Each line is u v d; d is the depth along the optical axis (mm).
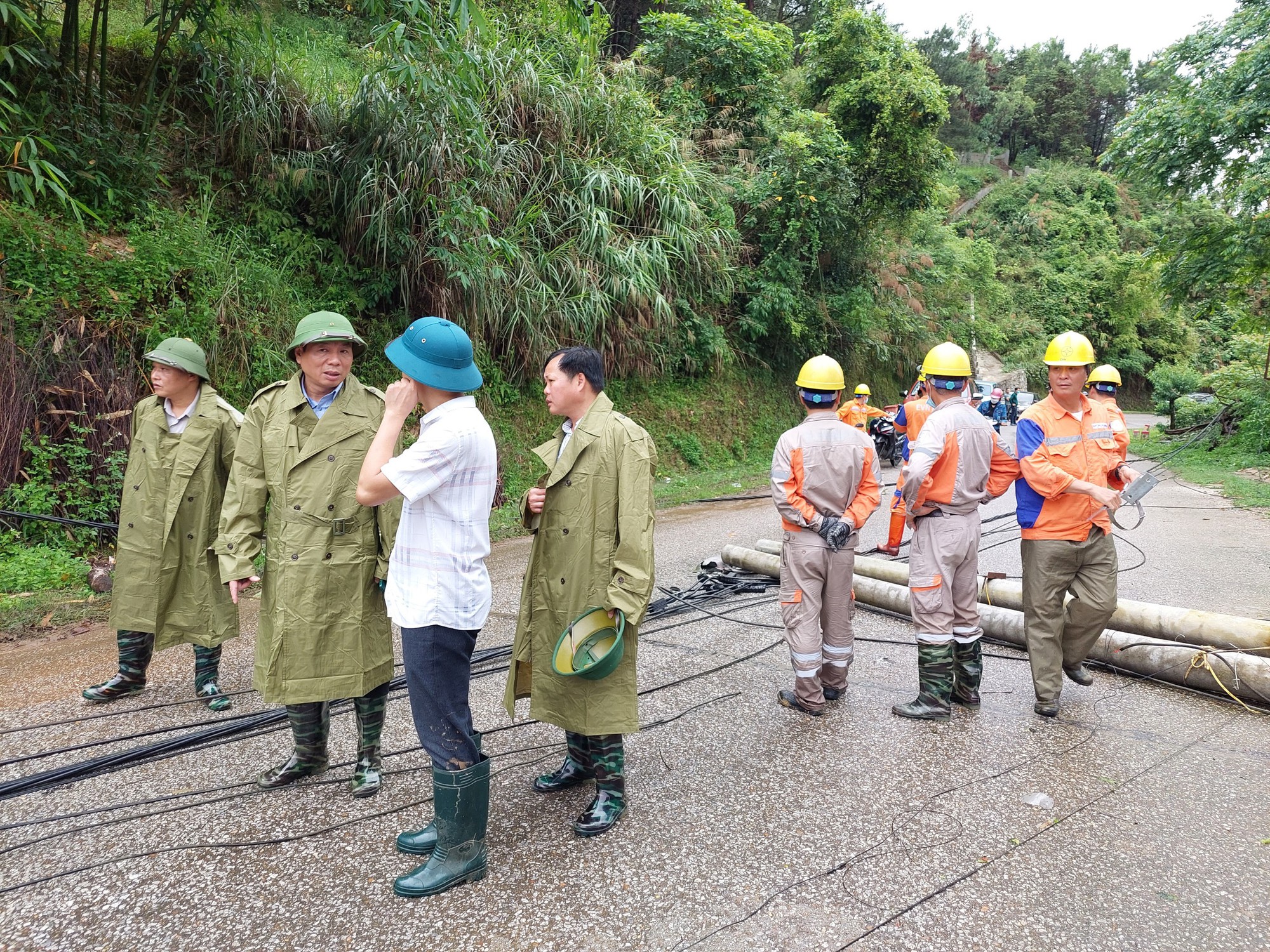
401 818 2830
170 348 3809
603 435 2783
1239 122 11625
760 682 4230
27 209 6762
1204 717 3748
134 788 3053
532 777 3160
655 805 2918
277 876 2473
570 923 2234
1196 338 38750
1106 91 58344
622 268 10766
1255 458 14359
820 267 17016
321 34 11992
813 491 3686
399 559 2373
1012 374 28969
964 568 3793
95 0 7625
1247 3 12070
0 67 7121
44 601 5531
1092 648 4059
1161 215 42188
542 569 2848
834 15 16734
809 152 15227
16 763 3240
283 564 2828
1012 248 37219
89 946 2146
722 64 15070
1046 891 2395
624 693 2736
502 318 9961
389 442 2314
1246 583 6012
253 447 2990
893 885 2424
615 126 11227
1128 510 9773
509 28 10695
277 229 8672
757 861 2549
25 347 6375
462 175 9219
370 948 2137
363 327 9094
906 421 5688
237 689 4074
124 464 6695
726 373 15117
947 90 16531
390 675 3006
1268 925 2234
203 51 8617
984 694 4070
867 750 3393
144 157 7820
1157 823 2799
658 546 7691
